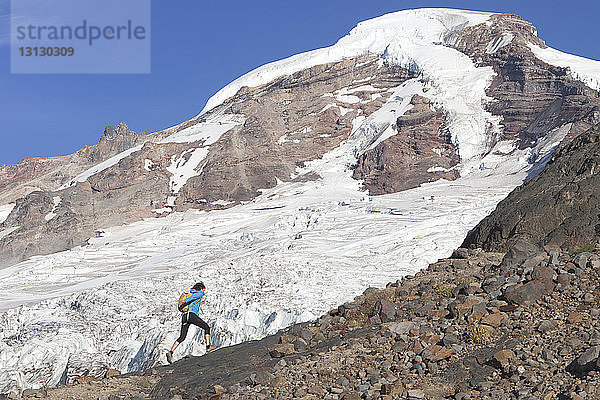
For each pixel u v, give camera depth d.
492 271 14.06
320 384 9.57
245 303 60.16
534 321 10.25
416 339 10.53
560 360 8.80
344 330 12.37
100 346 54.19
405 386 8.95
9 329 66.81
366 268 73.31
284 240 98.00
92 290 75.12
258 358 11.91
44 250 145.38
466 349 9.87
